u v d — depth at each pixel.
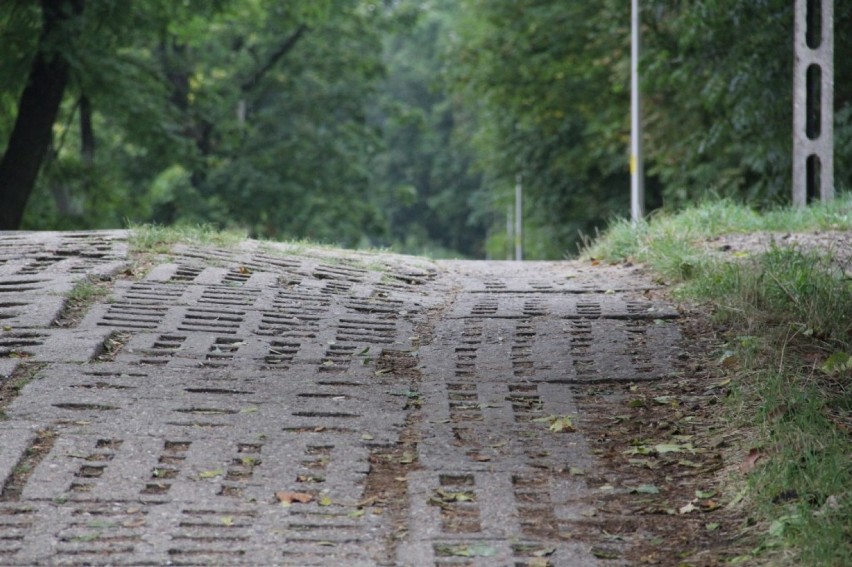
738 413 8.52
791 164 26.97
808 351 10.05
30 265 13.28
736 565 6.26
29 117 29.48
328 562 6.23
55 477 7.23
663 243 15.59
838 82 25.89
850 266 13.14
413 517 6.84
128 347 10.16
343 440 8.07
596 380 9.68
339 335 11.02
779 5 24.53
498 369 10.03
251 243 15.70
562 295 13.26
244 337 10.70
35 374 9.23
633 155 28.30
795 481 7.03
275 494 7.16
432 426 8.48
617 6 32.62
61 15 29.38
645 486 7.41
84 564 6.12
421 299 13.04
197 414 8.51
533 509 7.05
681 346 10.62
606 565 6.28
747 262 13.33
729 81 26.45
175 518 6.74
